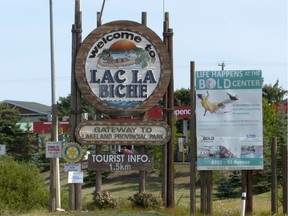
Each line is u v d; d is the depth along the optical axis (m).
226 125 23.58
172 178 24.77
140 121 24.66
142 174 24.89
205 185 23.75
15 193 28.47
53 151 24.88
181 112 57.47
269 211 24.34
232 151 23.55
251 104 23.56
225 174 46.19
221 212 24.00
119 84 24.86
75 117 24.95
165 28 24.91
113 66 24.88
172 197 24.78
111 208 24.81
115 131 24.67
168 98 24.84
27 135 66.56
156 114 51.94
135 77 24.83
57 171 25.42
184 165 55.28
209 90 23.66
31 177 29.17
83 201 27.61
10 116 66.44
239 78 23.59
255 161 23.45
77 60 24.88
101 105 24.78
